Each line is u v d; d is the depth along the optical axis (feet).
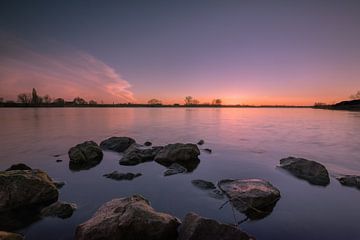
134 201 25.64
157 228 21.66
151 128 129.90
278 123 167.22
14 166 40.60
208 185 37.01
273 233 24.68
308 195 34.45
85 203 31.65
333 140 89.30
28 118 201.46
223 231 20.94
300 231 25.09
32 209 29.53
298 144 80.74
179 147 55.67
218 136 99.35
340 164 53.57
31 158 58.03
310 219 27.55
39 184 31.89
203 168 49.65
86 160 54.34
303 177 42.83
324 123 164.96
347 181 39.19
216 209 29.68
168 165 51.19
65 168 49.19
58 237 23.99
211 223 21.49
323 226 26.07
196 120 195.21
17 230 25.17
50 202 31.68
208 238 20.56
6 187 29.71
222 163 54.19
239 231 20.98
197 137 96.02
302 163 46.16
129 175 42.42
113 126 139.23
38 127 129.90
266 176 44.04
